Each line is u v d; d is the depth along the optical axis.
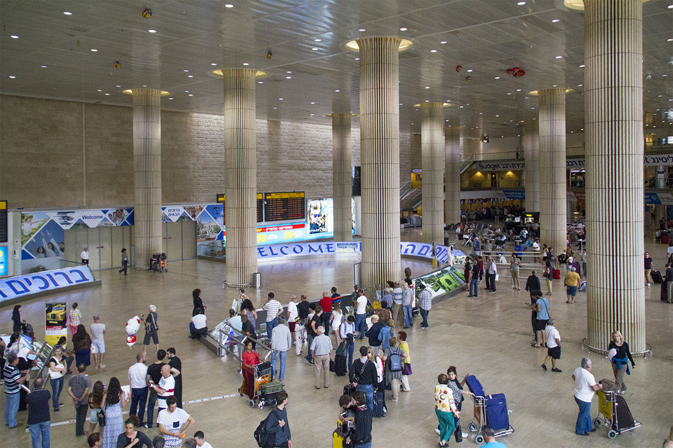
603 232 13.59
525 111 38.78
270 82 26.59
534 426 9.49
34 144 28.64
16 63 20.92
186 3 14.03
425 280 20.52
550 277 21.06
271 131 42.50
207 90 27.83
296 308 14.71
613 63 13.27
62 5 14.05
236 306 16.75
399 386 10.80
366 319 15.73
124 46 18.56
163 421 7.91
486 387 11.30
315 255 33.06
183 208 32.56
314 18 15.71
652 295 20.55
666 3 15.05
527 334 15.41
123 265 27.25
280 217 38.09
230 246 23.66
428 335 15.38
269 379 10.95
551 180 29.88
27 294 21.09
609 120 13.39
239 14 15.12
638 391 11.08
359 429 7.82
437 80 27.02
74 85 25.56
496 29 17.48
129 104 31.47
